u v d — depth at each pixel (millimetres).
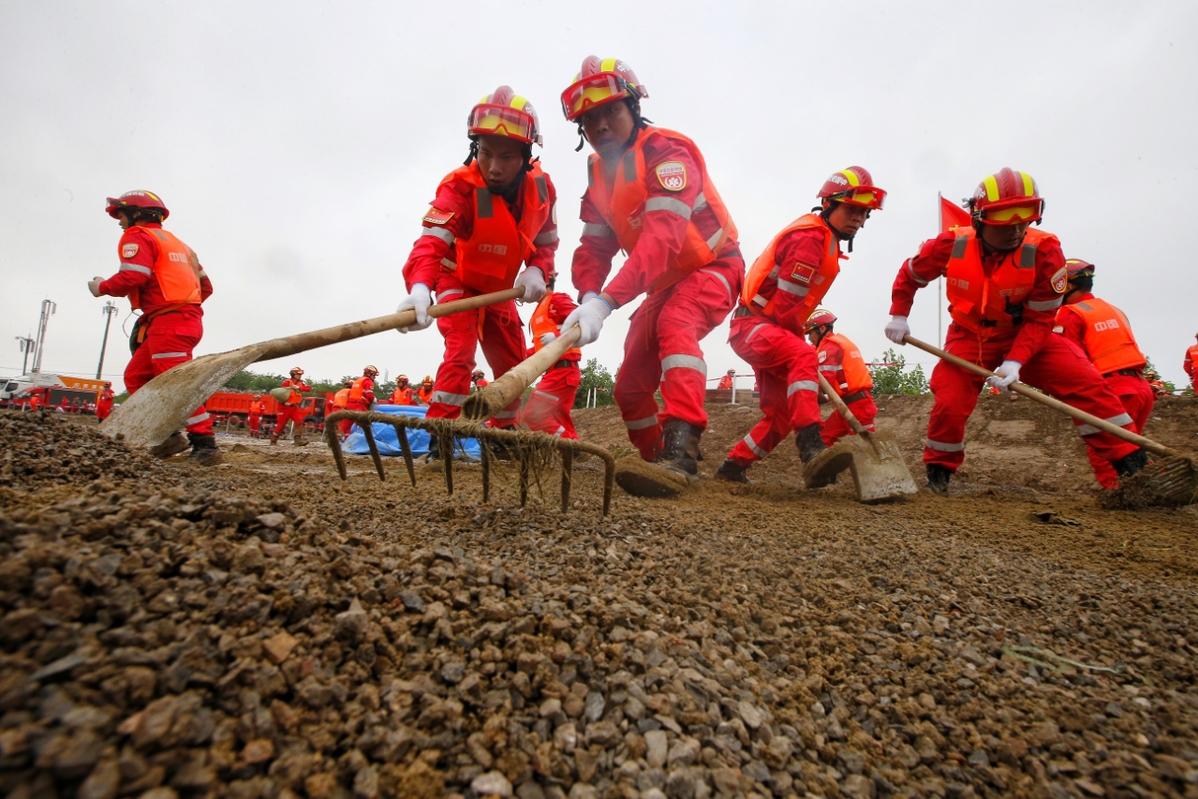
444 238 4520
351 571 1479
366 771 987
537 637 1442
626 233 4531
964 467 8508
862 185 5008
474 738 1127
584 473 5066
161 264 5238
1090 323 6340
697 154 4504
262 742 967
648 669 1453
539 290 5109
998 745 1438
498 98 4324
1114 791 1284
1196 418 8492
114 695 914
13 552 1110
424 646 1341
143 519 1413
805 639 1896
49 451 2635
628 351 5207
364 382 13883
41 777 776
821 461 4953
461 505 3189
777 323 5461
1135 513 5016
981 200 4961
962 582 2617
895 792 1289
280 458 6883
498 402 2547
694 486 4590
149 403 2945
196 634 1088
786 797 1207
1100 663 1949
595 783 1126
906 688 1681
